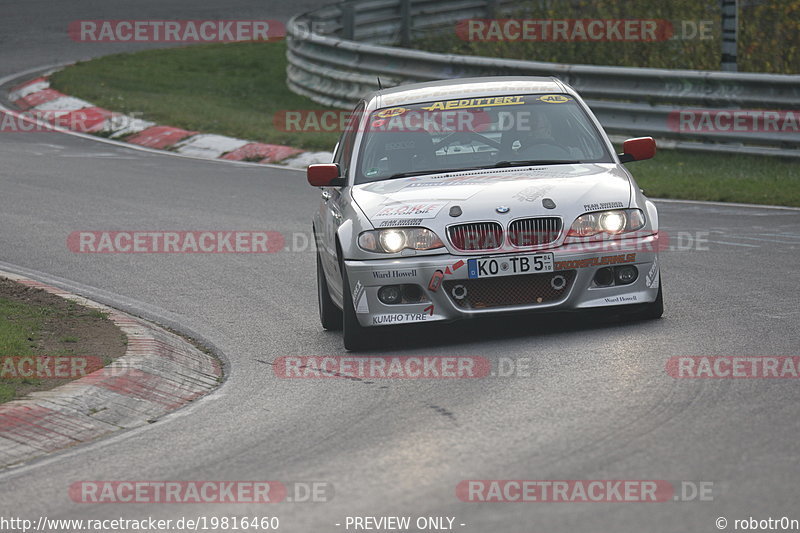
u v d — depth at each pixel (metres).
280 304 34.41
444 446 19.19
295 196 53.81
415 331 29.34
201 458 19.98
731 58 61.44
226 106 79.88
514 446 18.83
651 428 19.23
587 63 79.81
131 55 99.31
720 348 24.66
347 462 18.77
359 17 91.56
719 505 15.32
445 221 26.75
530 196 27.11
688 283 32.81
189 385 25.92
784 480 16.11
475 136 30.14
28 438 21.77
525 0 89.62
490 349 26.42
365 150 30.42
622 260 26.91
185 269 39.84
